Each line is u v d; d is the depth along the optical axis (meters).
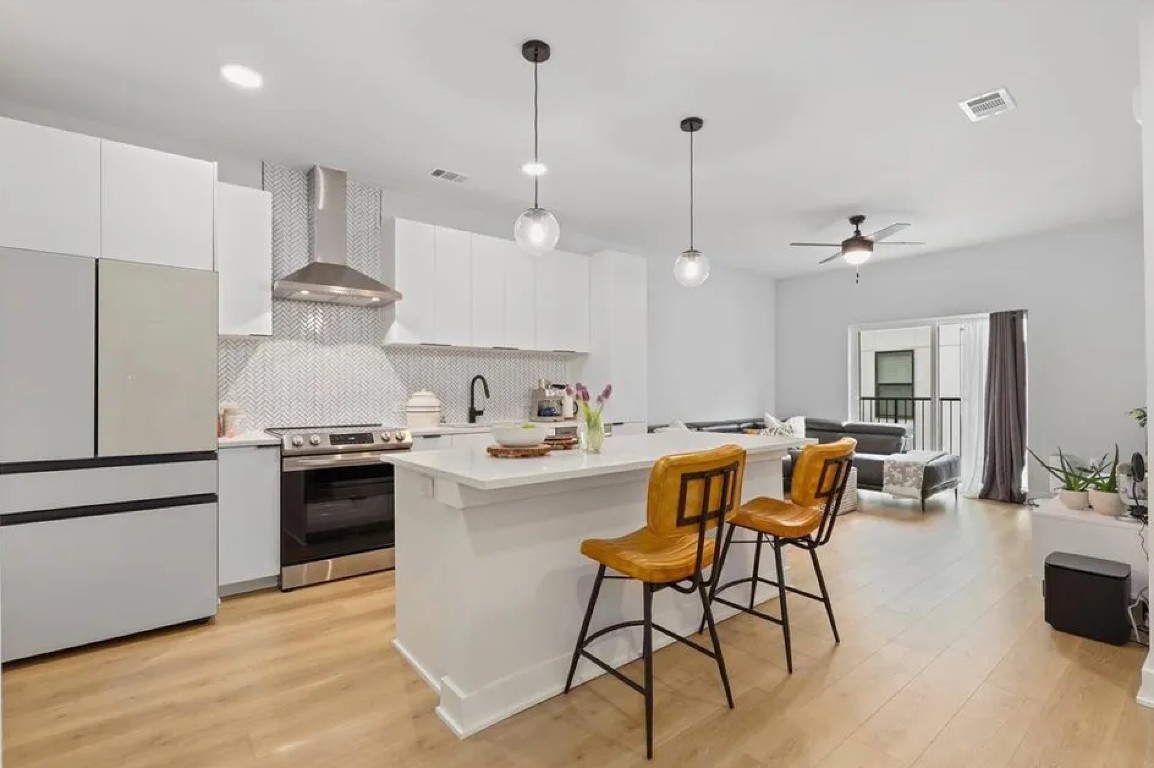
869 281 7.08
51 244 2.69
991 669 2.38
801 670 2.38
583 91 2.93
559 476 1.94
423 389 4.57
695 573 1.96
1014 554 4.00
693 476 1.88
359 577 3.60
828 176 4.11
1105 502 3.14
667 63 2.67
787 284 7.87
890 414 6.98
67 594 2.54
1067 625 2.71
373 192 4.30
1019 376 5.71
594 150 3.66
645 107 3.09
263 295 3.53
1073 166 3.94
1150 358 2.14
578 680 2.29
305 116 3.20
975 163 3.87
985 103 3.06
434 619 2.26
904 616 2.93
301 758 1.83
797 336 7.77
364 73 2.76
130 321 2.70
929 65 2.69
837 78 2.81
